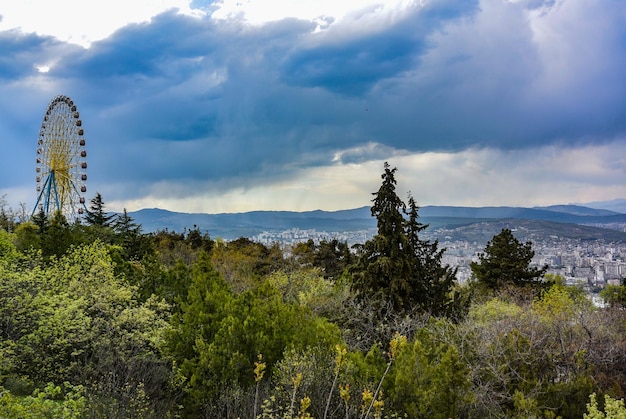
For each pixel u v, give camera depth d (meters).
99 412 11.49
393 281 22.66
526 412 11.02
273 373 13.67
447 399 11.20
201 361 14.04
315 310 23.95
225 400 13.03
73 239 25.38
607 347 14.78
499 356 13.69
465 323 17.89
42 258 21.16
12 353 13.38
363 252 24.69
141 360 14.98
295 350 13.23
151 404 13.63
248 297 17.02
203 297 17.30
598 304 27.97
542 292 31.89
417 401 11.59
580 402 11.93
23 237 31.00
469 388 12.24
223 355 14.18
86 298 17.06
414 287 23.78
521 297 31.14
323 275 42.06
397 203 23.88
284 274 34.34
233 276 37.53
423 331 15.88
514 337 14.02
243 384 13.85
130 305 17.92
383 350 19.77
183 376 14.16
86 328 15.19
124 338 15.09
